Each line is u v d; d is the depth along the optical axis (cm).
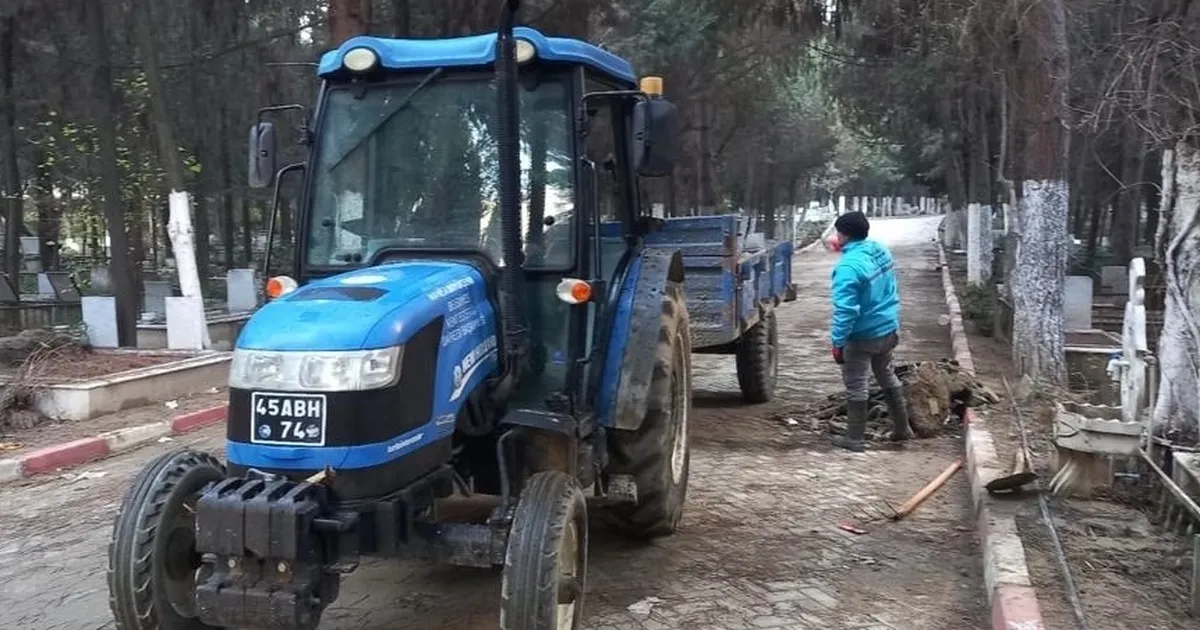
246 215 2667
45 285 1964
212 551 357
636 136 473
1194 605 455
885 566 565
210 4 1427
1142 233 2808
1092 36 1120
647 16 1535
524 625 373
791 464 788
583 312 489
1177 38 717
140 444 889
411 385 387
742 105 2464
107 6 1365
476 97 488
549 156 488
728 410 1004
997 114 1866
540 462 452
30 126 1628
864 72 2109
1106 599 471
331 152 499
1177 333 659
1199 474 564
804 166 3625
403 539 393
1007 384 948
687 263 823
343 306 393
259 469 375
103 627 491
